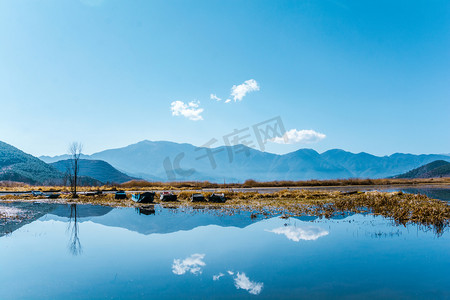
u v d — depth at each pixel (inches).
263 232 775.1
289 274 465.4
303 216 1035.9
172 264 522.9
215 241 686.5
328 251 591.5
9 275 471.5
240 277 452.8
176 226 885.2
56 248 639.1
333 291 395.9
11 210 1344.7
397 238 697.0
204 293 389.7
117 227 885.2
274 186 3270.2
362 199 1423.5
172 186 3393.2
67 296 385.7
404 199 1364.4
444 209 1047.6
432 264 507.8
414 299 367.2
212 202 1566.2
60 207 1477.6
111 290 403.9
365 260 532.7
